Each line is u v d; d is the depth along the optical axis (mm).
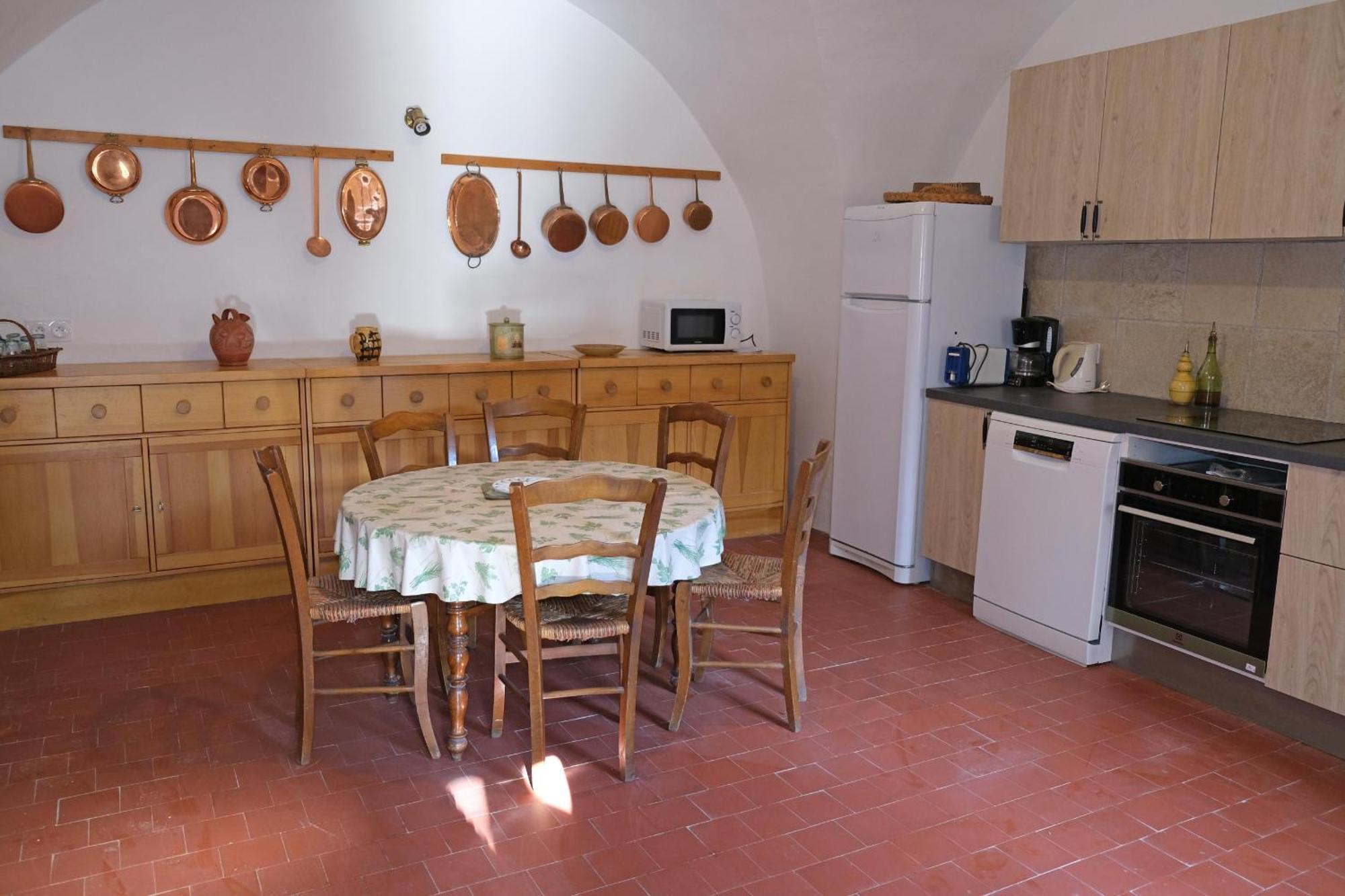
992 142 4516
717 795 2588
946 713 3090
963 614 3998
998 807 2549
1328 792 2652
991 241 4195
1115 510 3348
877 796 2594
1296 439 2936
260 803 2510
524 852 2314
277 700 3111
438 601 3238
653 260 5125
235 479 3885
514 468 3422
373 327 4336
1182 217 3348
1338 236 2887
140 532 3764
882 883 2221
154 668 3346
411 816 2463
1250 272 3525
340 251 4391
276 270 4289
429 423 3500
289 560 2588
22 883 2164
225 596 4004
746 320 5434
